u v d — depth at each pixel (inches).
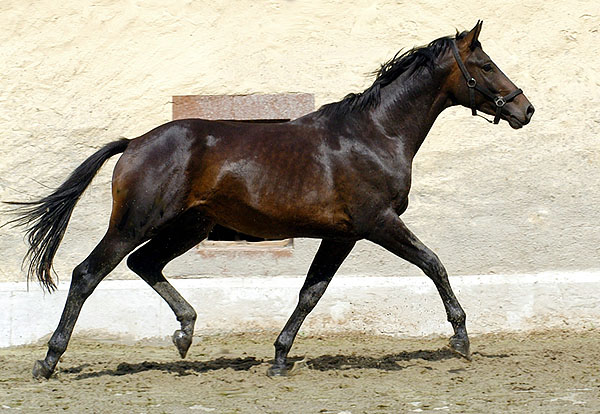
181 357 331.0
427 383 291.9
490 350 366.3
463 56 315.3
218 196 298.4
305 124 306.8
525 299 408.5
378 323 408.5
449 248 414.0
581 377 298.7
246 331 409.1
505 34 423.2
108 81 419.8
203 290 410.3
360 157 300.2
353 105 308.7
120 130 418.3
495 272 413.4
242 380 301.6
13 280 414.0
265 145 299.3
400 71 314.2
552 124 416.8
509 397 267.4
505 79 316.8
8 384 297.0
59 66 419.8
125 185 294.8
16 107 418.6
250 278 414.9
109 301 409.4
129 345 406.3
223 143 298.7
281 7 424.2
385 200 302.4
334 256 316.5
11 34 421.1
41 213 302.0
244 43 422.3
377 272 414.3
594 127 416.5
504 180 414.3
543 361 332.5
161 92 419.2
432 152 416.8
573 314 407.5
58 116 418.6
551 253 412.8
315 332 408.2
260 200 296.7
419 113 312.8
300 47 422.9
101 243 300.5
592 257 412.5
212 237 492.1
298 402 264.2
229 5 424.2
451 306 308.5
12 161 416.5
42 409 257.1
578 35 422.0
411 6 423.5
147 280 322.3
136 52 421.7
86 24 422.0
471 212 414.3
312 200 297.6
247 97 419.2
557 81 419.5
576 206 412.8
